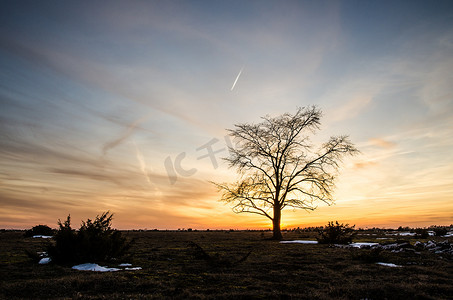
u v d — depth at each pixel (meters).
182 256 12.12
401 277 7.62
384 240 22.34
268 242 21.31
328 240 19.89
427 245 14.57
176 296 5.79
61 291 6.22
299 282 7.20
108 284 6.74
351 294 6.05
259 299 5.67
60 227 10.36
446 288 6.41
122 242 11.30
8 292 6.09
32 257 10.40
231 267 9.35
